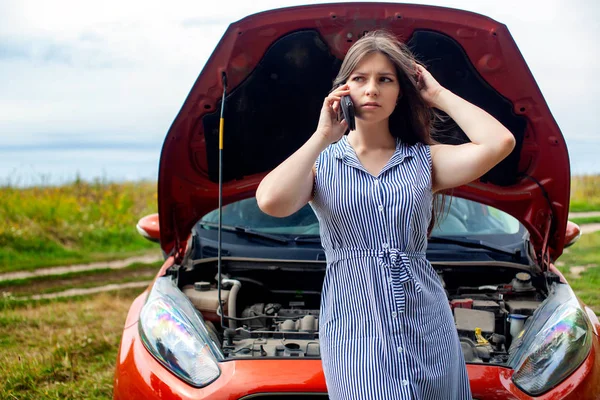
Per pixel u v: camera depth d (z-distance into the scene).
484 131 2.17
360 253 2.14
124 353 2.96
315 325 3.21
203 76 3.31
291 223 4.02
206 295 3.40
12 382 4.18
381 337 2.10
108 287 7.50
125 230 11.06
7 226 10.23
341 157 2.21
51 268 8.71
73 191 13.44
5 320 5.69
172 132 3.44
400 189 2.15
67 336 5.11
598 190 16.67
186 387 2.69
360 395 2.09
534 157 3.47
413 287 2.13
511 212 3.68
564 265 8.16
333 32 3.24
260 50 3.27
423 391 2.11
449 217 4.00
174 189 3.62
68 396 3.99
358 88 2.18
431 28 3.20
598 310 5.75
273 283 3.80
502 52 3.20
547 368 2.72
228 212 4.15
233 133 3.53
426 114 2.33
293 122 3.55
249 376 2.68
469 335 3.10
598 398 2.74
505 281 3.68
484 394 2.65
